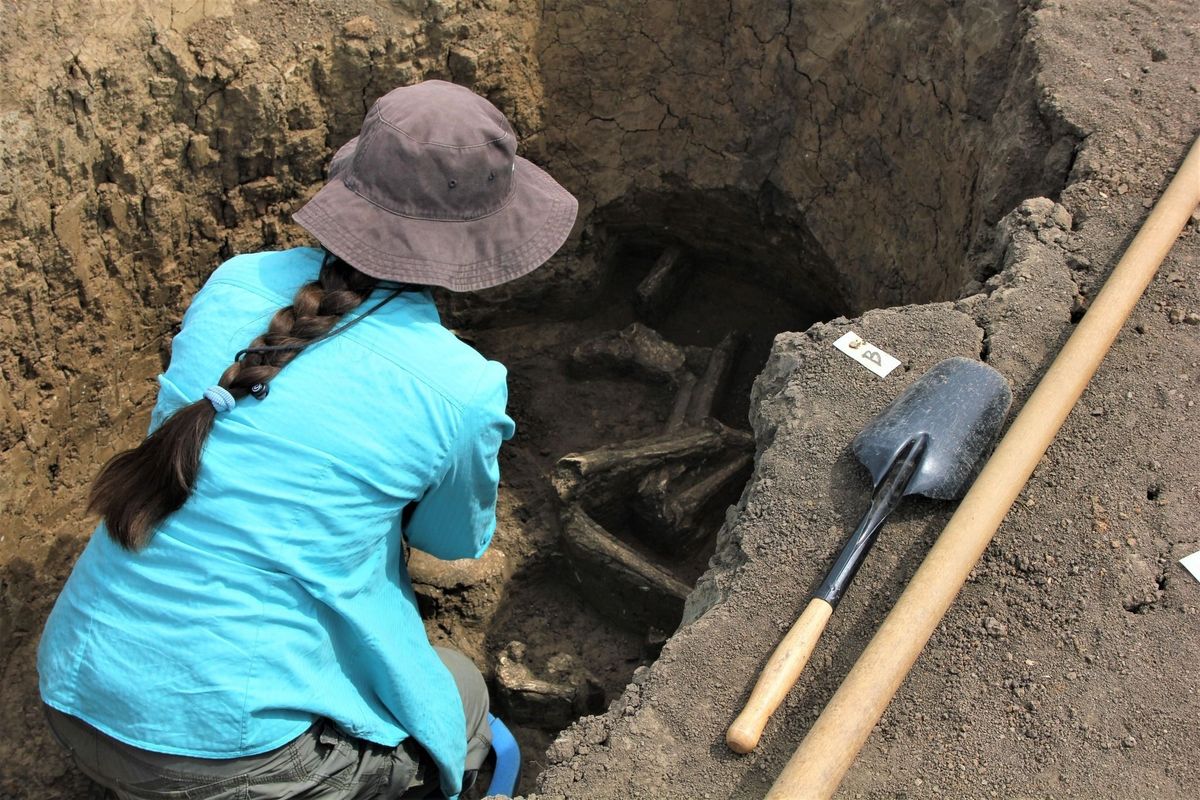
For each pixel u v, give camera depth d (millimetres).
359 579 1777
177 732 1630
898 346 2410
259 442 1595
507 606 3525
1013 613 1990
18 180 2762
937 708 1880
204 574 1596
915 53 3395
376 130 1643
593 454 3416
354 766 1848
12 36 2766
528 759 3150
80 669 1657
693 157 4109
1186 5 3072
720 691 1899
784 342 2498
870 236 3725
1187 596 1989
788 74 3854
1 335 2865
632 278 4551
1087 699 1868
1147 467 2174
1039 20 3023
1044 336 2389
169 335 3512
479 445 1780
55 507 3223
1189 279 2494
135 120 3086
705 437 3564
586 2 3854
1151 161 2713
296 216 1672
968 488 2104
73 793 2770
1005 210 2941
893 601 1999
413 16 3543
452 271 1672
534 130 4047
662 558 3607
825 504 2137
